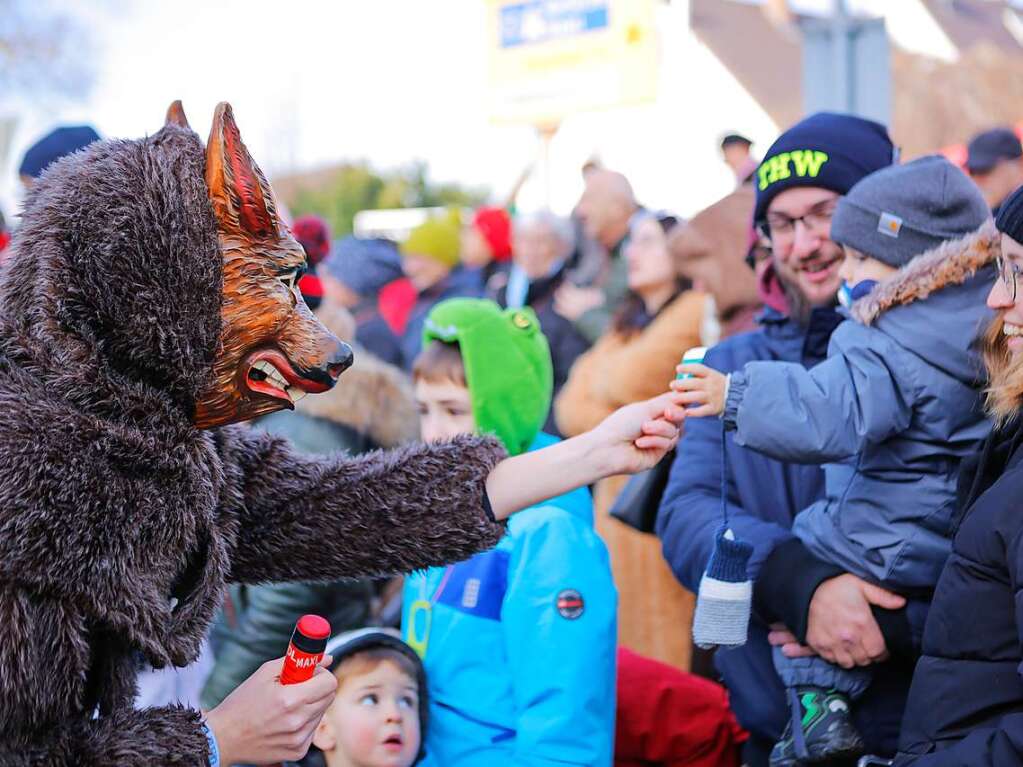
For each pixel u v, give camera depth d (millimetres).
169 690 3203
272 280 1578
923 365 2100
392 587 3430
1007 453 1867
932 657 1854
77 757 1470
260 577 1833
